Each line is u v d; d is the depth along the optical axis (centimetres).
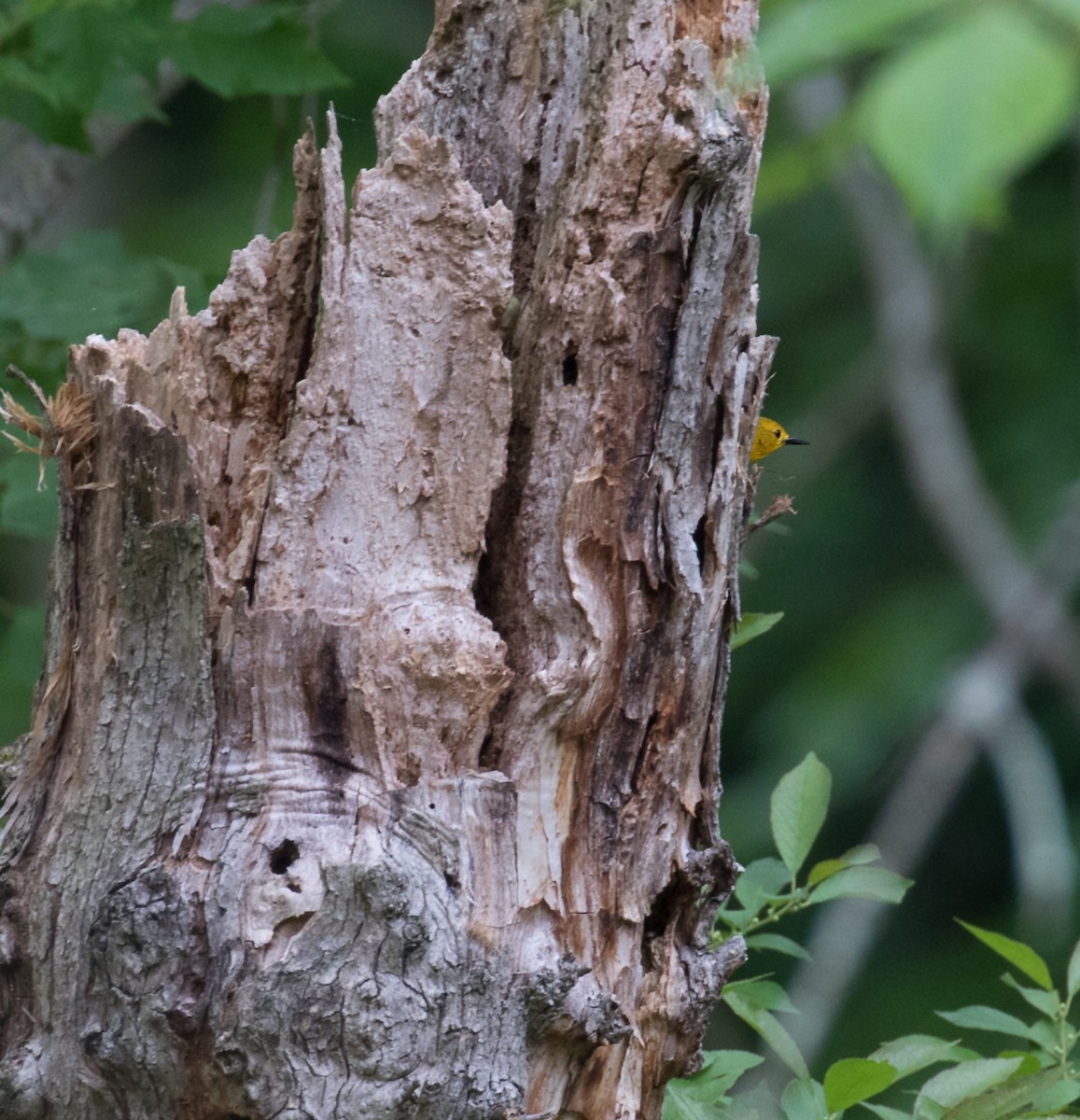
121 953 632
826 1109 655
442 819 636
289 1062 630
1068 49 570
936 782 1109
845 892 664
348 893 631
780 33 601
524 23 646
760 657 1380
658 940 645
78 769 638
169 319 641
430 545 639
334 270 638
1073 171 1322
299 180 641
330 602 637
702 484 642
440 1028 632
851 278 1372
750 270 642
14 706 727
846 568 1386
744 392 644
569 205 641
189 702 635
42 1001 636
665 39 641
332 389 638
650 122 640
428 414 639
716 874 646
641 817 641
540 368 641
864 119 578
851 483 1409
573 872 640
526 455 641
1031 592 1158
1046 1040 667
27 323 698
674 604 641
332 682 636
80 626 640
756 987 664
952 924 1388
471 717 637
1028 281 1347
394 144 646
